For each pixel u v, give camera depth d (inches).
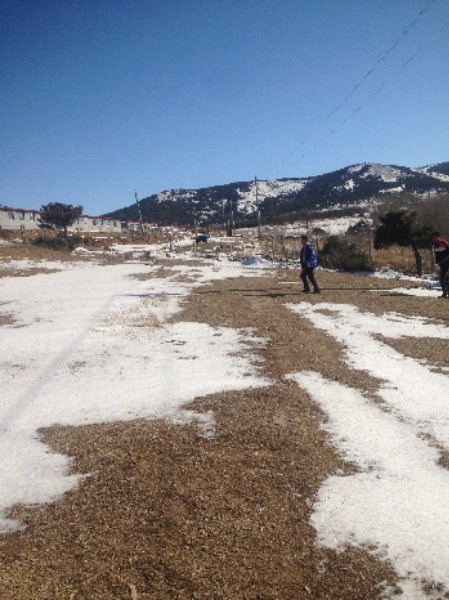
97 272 871.7
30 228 2373.3
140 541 127.6
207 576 114.3
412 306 473.1
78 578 114.4
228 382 254.2
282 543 125.7
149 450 179.6
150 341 350.6
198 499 146.3
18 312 481.7
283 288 618.2
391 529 130.3
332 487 151.8
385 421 201.9
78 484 158.1
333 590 110.0
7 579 114.1
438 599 106.7
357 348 319.6
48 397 239.8
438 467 163.5
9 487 157.6
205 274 829.8
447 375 261.6
